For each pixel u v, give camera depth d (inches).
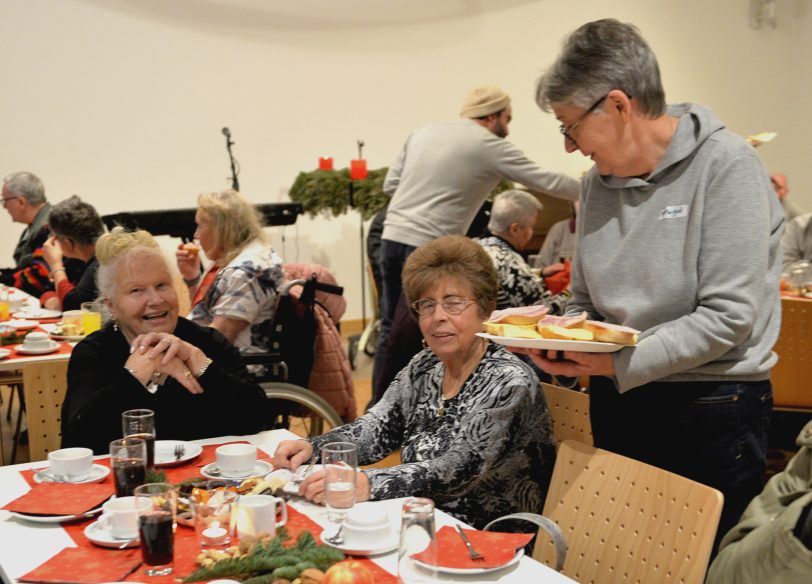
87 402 90.7
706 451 77.2
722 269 73.6
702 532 64.2
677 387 77.6
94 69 278.8
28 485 79.0
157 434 95.8
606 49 74.0
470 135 166.4
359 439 89.0
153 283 96.7
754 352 76.0
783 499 64.1
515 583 57.6
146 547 58.4
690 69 369.1
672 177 76.6
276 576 54.2
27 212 235.9
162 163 291.3
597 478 73.9
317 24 306.8
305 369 143.5
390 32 317.7
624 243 79.5
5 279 229.9
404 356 150.8
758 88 380.5
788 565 59.4
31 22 269.9
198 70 292.5
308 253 312.0
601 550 71.8
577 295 87.8
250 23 297.4
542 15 339.9
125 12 280.7
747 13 374.0
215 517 62.6
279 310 142.6
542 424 82.4
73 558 61.5
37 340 152.9
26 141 273.4
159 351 91.3
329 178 279.6
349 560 58.2
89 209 194.1
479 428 78.7
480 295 83.4
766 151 385.7
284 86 305.3
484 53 332.8
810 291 181.9
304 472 80.4
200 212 152.3
